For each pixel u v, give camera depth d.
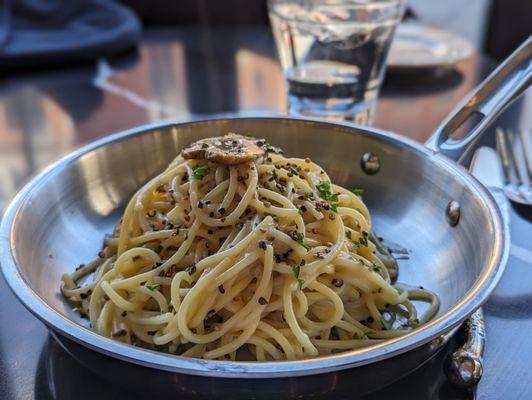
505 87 0.21
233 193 0.18
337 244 0.18
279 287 0.17
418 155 0.21
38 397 0.15
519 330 0.17
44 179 0.19
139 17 0.64
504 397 0.15
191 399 0.13
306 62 0.33
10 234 0.16
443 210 0.20
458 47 0.42
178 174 0.20
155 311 0.18
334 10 0.32
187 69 0.44
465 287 0.17
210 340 0.16
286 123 0.24
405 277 0.20
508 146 0.27
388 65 0.39
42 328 0.17
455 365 0.15
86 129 0.35
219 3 0.63
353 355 0.12
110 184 0.22
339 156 0.23
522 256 0.20
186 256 0.18
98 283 0.18
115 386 0.15
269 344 0.16
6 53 0.44
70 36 0.52
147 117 0.36
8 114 0.38
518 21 0.55
